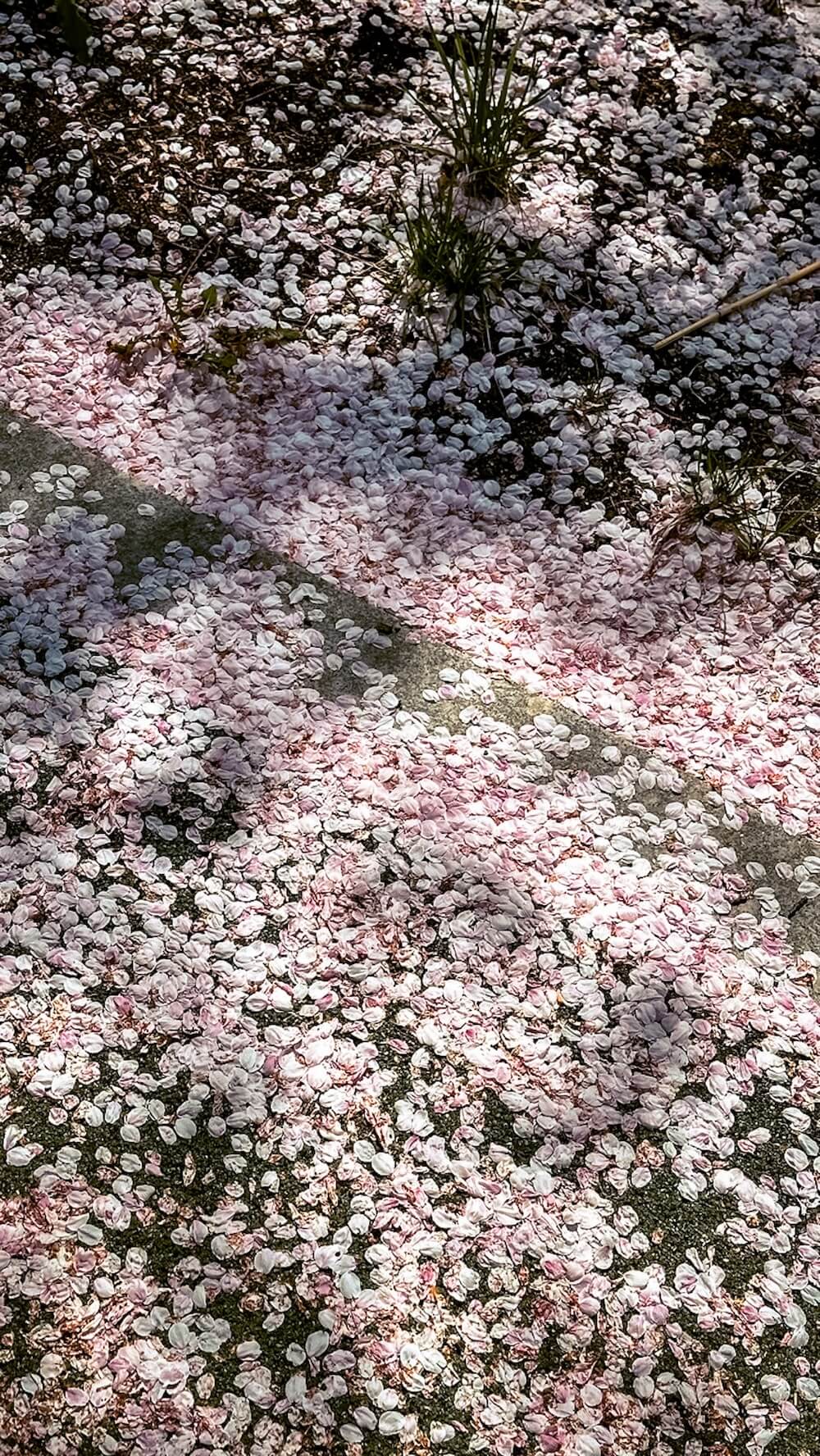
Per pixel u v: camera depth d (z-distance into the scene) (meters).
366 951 1.82
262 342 2.45
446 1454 1.47
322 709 2.04
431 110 2.82
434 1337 1.54
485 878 1.90
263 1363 1.51
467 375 2.47
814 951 1.92
